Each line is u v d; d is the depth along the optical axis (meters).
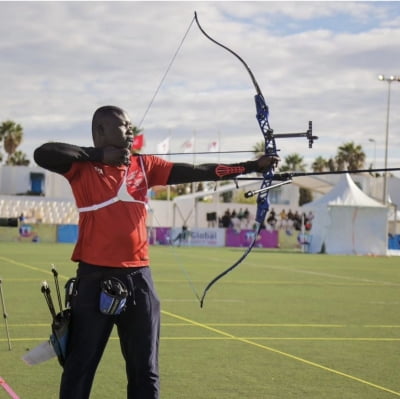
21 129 97.81
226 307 14.23
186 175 5.53
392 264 31.61
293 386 7.69
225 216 55.81
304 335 11.02
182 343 10.04
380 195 61.06
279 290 18.19
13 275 20.58
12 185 67.25
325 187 49.56
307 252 41.91
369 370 8.58
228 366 8.61
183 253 36.97
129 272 5.21
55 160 5.05
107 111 5.27
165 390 7.41
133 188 5.32
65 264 25.38
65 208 53.53
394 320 13.00
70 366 5.16
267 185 5.76
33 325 11.20
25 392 7.19
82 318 5.14
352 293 17.95
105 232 5.20
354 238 40.94
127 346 5.29
